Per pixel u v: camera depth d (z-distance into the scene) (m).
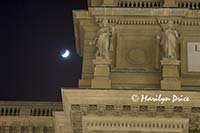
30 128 107.50
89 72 94.69
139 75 93.25
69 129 92.44
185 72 93.81
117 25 96.50
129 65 94.38
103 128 85.88
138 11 96.06
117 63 94.38
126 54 95.06
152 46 95.44
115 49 95.25
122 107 86.06
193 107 85.69
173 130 85.38
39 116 107.88
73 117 87.69
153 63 94.38
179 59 94.62
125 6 98.06
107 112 86.25
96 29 97.12
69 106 86.69
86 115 86.44
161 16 95.69
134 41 95.81
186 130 85.44
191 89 91.19
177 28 96.12
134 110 85.88
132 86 92.69
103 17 95.88
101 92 86.12
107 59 91.62
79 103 86.25
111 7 96.19
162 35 94.38
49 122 107.38
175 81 90.19
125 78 93.12
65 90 86.19
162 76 91.06
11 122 107.50
